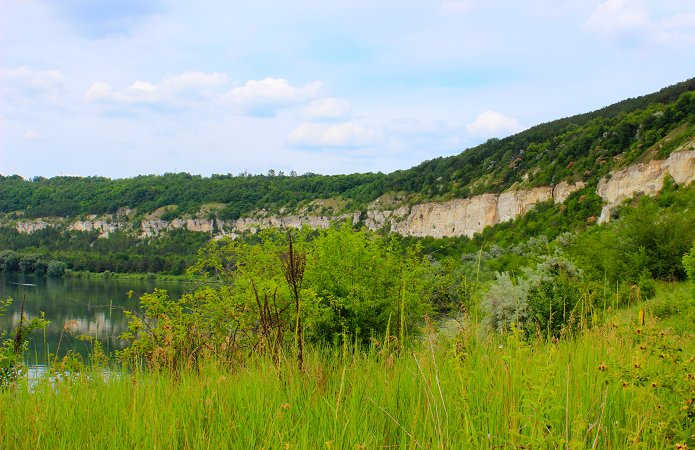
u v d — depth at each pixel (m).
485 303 12.91
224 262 14.48
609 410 3.56
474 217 100.25
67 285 53.44
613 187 75.38
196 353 6.48
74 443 3.53
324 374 4.66
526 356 4.09
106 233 126.94
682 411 3.11
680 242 27.44
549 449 2.93
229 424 3.64
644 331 3.87
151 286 52.69
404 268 14.51
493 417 3.41
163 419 3.80
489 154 116.88
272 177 167.12
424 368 4.27
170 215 135.62
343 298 13.29
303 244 14.98
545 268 14.68
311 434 3.46
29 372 6.12
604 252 30.00
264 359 5.30
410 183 128.38
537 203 89.62
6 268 71.62
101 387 5.05
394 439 3.47
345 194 144.12
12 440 3.65
